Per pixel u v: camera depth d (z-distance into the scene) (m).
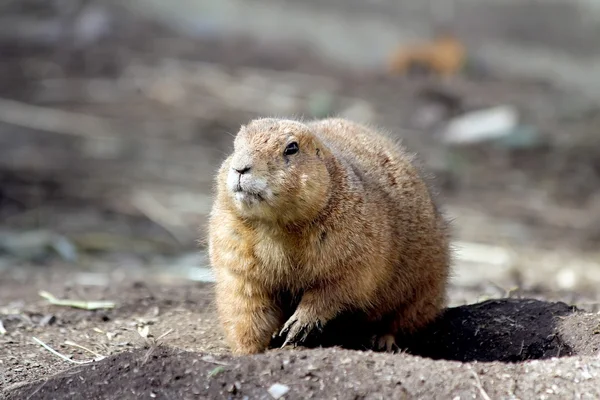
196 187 20.34
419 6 42.59
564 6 41.44
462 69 32.50
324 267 8.53
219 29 35.09
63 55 29.03
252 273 8.66
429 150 23.55
